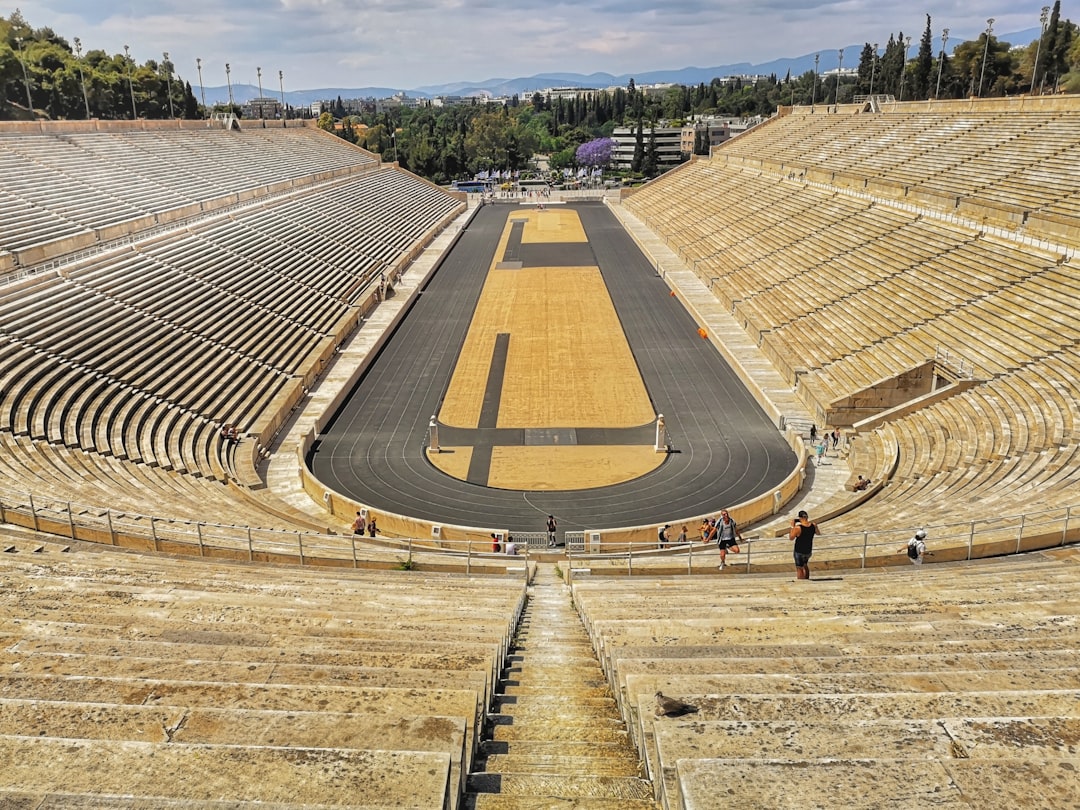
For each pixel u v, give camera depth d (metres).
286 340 41.56
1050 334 30.02
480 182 138.62
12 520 18.19
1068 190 38.50
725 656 8.69
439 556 19.48
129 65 116.81
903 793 4.09
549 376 40.25
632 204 99.94
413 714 6.05
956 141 54.69
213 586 13.20
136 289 38.56
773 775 4.27
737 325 46.56
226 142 80.69
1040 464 22.92
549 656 10.67
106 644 8.54
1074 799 4.01
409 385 39.34
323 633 10.14
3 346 29.25
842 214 53.38
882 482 25.22
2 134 55.72
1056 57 97.56
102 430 27.22
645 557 20.20
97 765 4.50
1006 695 5.68
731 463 30.17
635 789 5.37
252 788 4.32
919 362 33.00
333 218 69.81
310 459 31.12
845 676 6.70
